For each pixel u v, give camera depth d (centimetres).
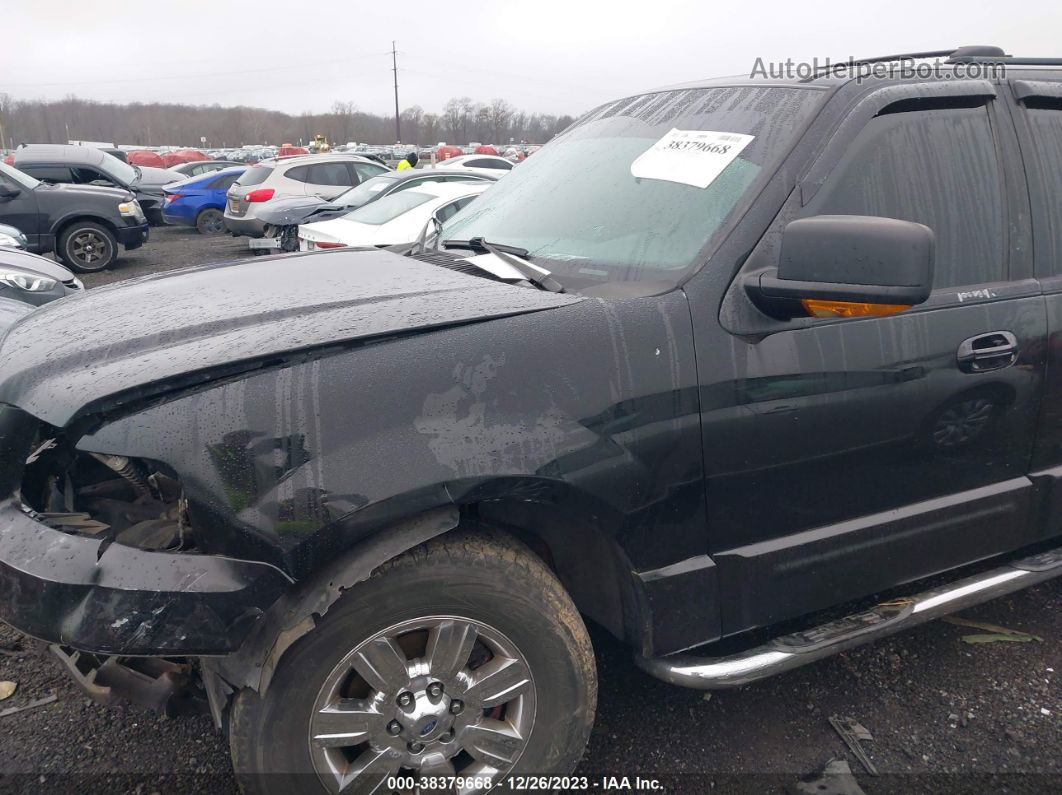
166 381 168
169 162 4184
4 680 272
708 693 266
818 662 282
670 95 288
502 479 178
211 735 246
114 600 162
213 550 168
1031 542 273
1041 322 252
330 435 170
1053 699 262
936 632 299
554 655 197
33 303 593
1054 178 268
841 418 220
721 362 203
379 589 178
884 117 236
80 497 213
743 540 218
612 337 195
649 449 196
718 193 226
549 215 265
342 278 239
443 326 185
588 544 219
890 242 180
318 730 180
